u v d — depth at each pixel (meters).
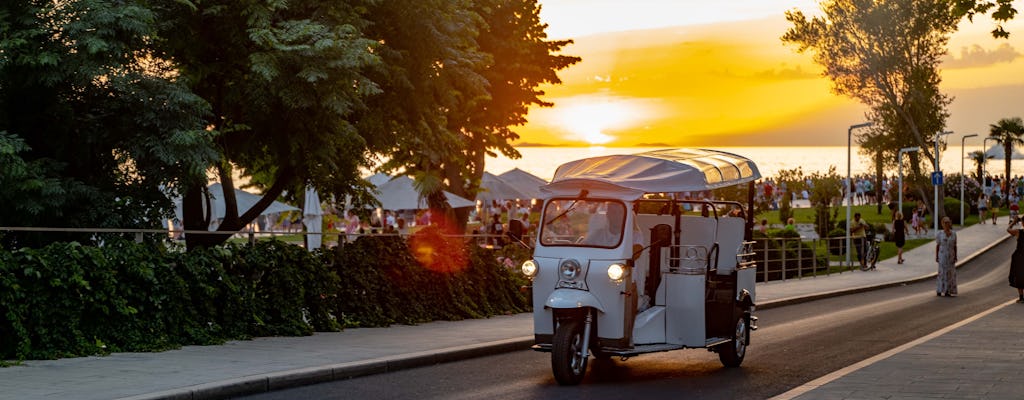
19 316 12.73
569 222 13.55
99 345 13.51
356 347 15.32
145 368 12.34
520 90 36.19
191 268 15.02
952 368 13.26
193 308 15.05
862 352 16.59
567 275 13.17
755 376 13.77
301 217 31.02
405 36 20.83
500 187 44.81
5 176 16.00
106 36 16.34
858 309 26.77
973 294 33.12
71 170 18.27
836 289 33.62
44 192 16.44
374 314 18.92
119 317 13.91
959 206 72.25
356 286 18.88
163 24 18.17
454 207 36.25
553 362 12.70
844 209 76.69
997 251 53.97
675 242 14.16
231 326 15.76
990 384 11.78
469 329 18.75
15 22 16.28
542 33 37.47
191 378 11.62
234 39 18.77
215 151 17.84
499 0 33.84
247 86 18.91
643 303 13.80
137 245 14.38
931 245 55.97
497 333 18.02
